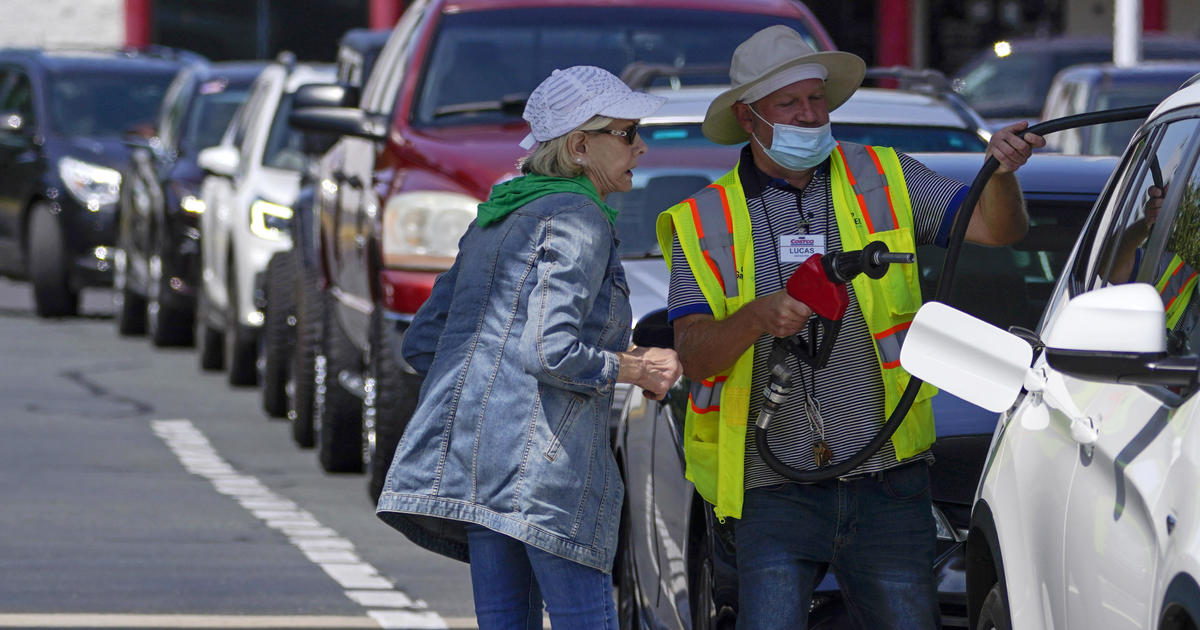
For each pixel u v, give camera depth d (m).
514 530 16.64
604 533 16.95
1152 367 12.01
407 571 29.50
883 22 108.75
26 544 30.75
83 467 38.69
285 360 45.34
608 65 36.16
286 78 52.44
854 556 17.45
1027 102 70.06
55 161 66.81
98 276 66.31
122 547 30.75
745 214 17.41
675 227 17.58
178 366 56.31
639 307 26.89
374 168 35.00
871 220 17.23
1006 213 17.33
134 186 62.56
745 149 17.80
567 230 16.66
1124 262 14.96
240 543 31.34
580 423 16.77
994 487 15.85
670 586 21.20
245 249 49.38
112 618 25.84
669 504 21.28
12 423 44.31
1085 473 13.62
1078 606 13.39
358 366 37.81
